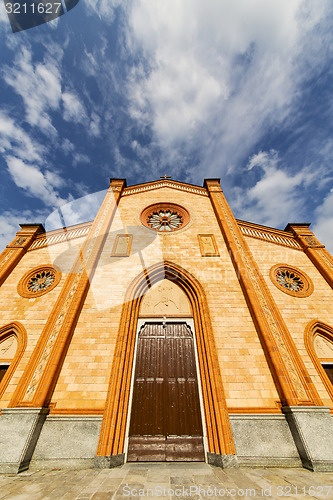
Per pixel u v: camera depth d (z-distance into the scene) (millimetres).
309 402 6492
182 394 7273
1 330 8422
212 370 7188
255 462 5754
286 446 6027
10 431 5816
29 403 6367
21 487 4199
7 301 9391
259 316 8250
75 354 7559
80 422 6344
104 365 7348
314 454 5562
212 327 8234
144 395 7219
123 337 7855
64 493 3844
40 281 10305
